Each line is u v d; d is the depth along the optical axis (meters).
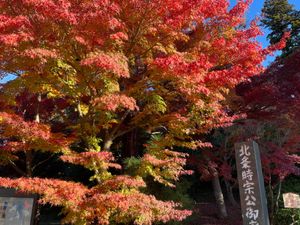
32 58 6.80
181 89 7.68
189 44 9.30
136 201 6.68
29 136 7.39
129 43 8.21
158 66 7.39
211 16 8.86
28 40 6.79
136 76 9.11
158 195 10.44
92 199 6.59
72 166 14.82
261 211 6.01
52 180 7.02
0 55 7.29
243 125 11.34
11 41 6.22
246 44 9.00
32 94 10.41
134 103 7.01
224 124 9.23
